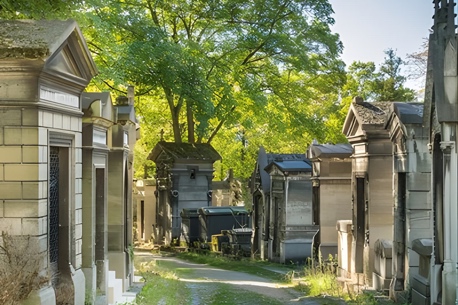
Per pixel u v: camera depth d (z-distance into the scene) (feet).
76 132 37.50
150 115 152.46
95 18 69.67
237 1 122.01
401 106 52.95
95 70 37.96
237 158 168.66
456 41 39.11
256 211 98.99
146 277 65.00
